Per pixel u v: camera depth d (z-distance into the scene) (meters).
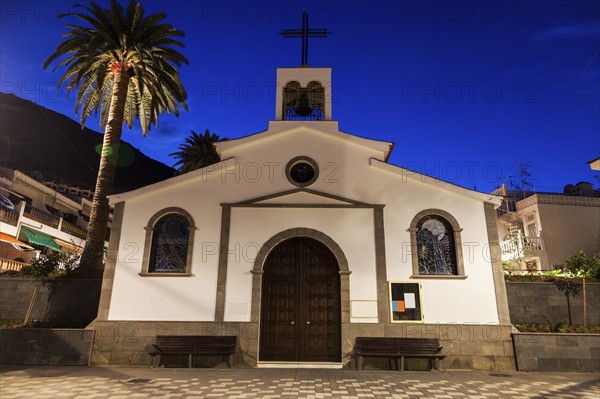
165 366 12.80
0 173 31.22
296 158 14.99
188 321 13.25
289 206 14.32
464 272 13.52
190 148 35.34
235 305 13.41
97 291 15.79
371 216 14.20
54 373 11.30
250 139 15.07
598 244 28.84
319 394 8.95
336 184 14.66
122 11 19.48
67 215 38.34
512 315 14.28
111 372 11.56
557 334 12.62
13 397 8.47
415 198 14.32
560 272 16.75
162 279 13.65
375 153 15.01
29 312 15.14
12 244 28.73
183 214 14.30
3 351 12.97
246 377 10.92
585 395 9.02
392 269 13.65
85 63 19.80
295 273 14.07
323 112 16.64
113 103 19.38
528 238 28.83
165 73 20.48
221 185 14.64
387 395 8.90
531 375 11.64
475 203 14.16
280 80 17.00
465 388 9.71
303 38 18.00
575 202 30.09
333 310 13.72
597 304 14.33
